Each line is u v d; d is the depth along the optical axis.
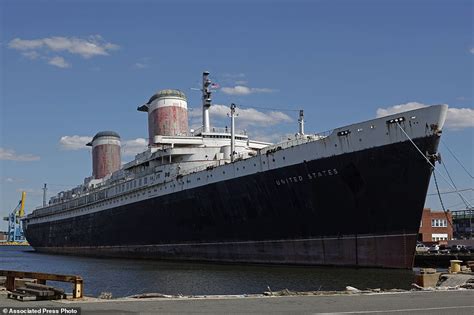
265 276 38.16
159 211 62.28
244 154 55.38
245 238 50.41
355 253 41.28
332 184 41.66
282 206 45.88
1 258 81.56
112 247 76.12
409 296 21.38
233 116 54.84
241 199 49.59
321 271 40.22
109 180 83.06
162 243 62.91
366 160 39.53
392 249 39.38
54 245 102.12
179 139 63.47
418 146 37.00
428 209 94.12
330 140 41.69
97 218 80.44
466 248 62.44
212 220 53.78
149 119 74.06
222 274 41.00
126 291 33.06
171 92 72.69
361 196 40.34
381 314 16.23
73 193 98.88
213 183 52.78
